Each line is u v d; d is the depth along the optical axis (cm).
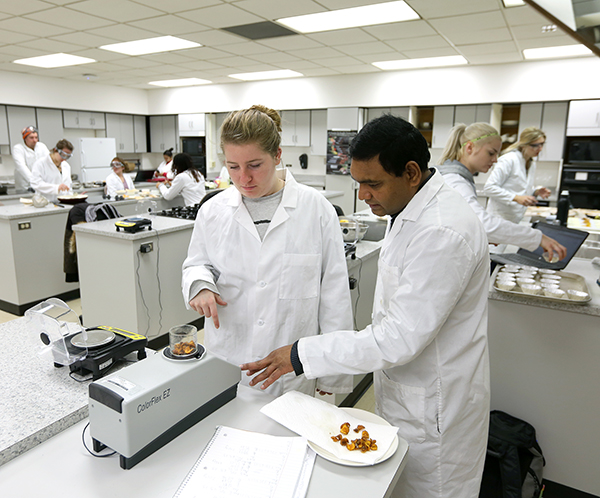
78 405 99
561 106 551
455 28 406
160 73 663
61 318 113
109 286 291
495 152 207
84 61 579
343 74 668
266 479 82
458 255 96
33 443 90
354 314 237
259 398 112
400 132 95
